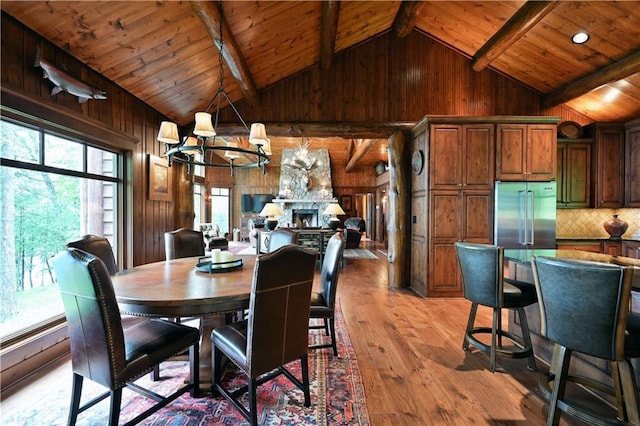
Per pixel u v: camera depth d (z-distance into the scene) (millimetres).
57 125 2598
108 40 2711
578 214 4773
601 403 1943
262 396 2033
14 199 2473
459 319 3432
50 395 2049
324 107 4785
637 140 4391
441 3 3906
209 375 2148
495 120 4152
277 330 1712
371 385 2156
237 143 5969
